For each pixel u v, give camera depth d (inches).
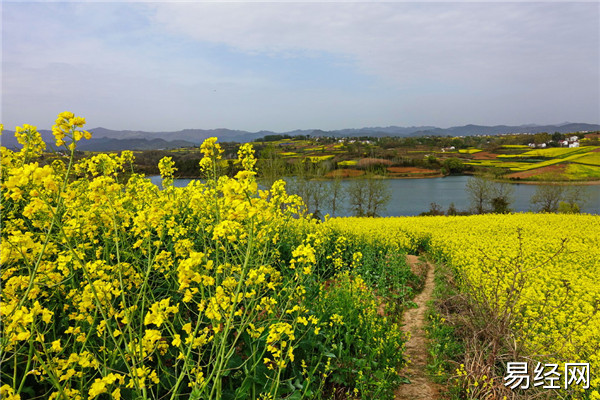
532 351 188.4
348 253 389.1
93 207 122.6
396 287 352.8
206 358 148.0
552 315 234.2
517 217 920.9
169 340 148.2
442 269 399.5
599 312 213.6
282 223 277.3
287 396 143.3
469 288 239.8
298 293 171.9
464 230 665.6
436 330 240.1
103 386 90.5
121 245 161.6
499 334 177.9
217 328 105.5
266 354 154.7
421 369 213.5
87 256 164.6
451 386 191.9
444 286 332.8
